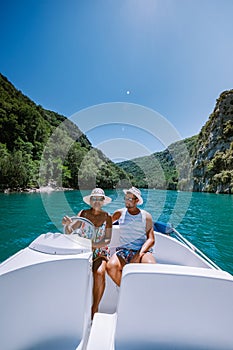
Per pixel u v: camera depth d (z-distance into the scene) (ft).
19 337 2.97
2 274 2.89
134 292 3.04
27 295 3.05
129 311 3.06
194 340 2.98
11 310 2.94
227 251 17.69
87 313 3.50
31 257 3.32
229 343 2.92
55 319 3.18
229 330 2.92
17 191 45.57
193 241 20.40
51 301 3.17
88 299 3.55
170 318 3.01
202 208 42.73
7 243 18.40
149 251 5.61
